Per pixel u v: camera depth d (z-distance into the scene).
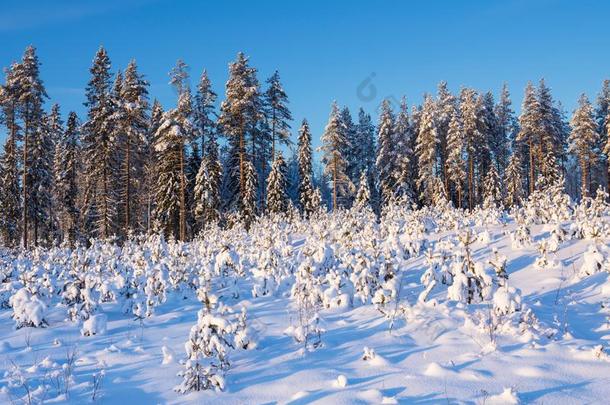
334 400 4.86
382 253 11.23
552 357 5.77
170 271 11.98
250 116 34.03
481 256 13.04
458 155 40.66
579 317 7.66
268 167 41.00
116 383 5.73
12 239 35.31
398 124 43.44
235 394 5.29
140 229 37.47
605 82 51.72
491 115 48.84
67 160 38.97
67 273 12.67
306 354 6.44
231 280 12.09
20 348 7.37
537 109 41.88
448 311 7.61
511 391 4.77
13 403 5.13
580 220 14.00
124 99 32.47
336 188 40.69
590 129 43.78
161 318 9.16
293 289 9.38
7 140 34.53
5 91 30.08
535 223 17.36
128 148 32.00
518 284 10.13
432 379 5.30
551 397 4.73
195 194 32.53
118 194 37.88
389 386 5.18
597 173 52.34
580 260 11.15
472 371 5.43
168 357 6.52
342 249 12.70
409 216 18.95
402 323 7.47
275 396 5.16
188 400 5.17
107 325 8.70
